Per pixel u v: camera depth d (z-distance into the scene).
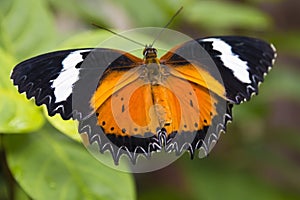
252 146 0.55
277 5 0.69
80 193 0.37
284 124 0.68
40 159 0.37
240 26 0.54
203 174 0.52
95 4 0.46
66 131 0.36
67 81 0.35
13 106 0.37
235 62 0.36
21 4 0.40
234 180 0.52
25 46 0.39
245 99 0.36
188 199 0.54
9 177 0.38
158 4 0.47
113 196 0.37
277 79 0.55
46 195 0.37
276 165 0.55
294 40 0.55
